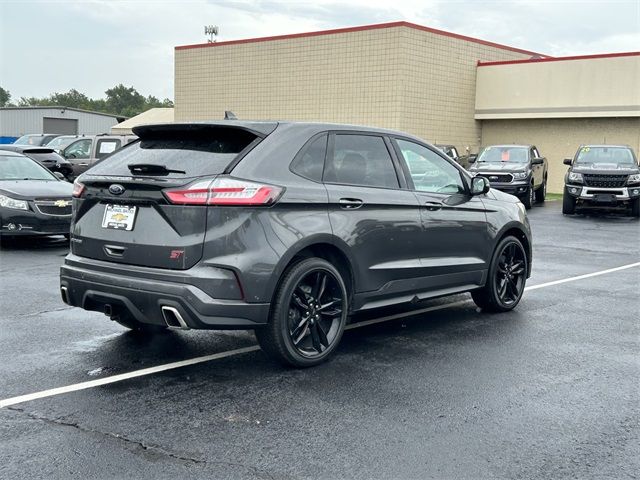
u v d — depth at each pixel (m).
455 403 4.67
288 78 28.23
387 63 25.30
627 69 25.06
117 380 5.06
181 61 31.81
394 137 6.25
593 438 4.12
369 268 5.78
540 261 11.34
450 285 6.67
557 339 6.34
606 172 18.45
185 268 4.85
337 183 5.57
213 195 4.84
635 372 5.38
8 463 3.70
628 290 8.79
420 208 6.23
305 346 5.45
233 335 6.33
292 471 3.66
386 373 5.29
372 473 3.64
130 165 5.14
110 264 5.21
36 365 5.39
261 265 4.95
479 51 28.28
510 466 3.74
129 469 3.65
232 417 4.38
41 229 11.63
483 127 29.03
